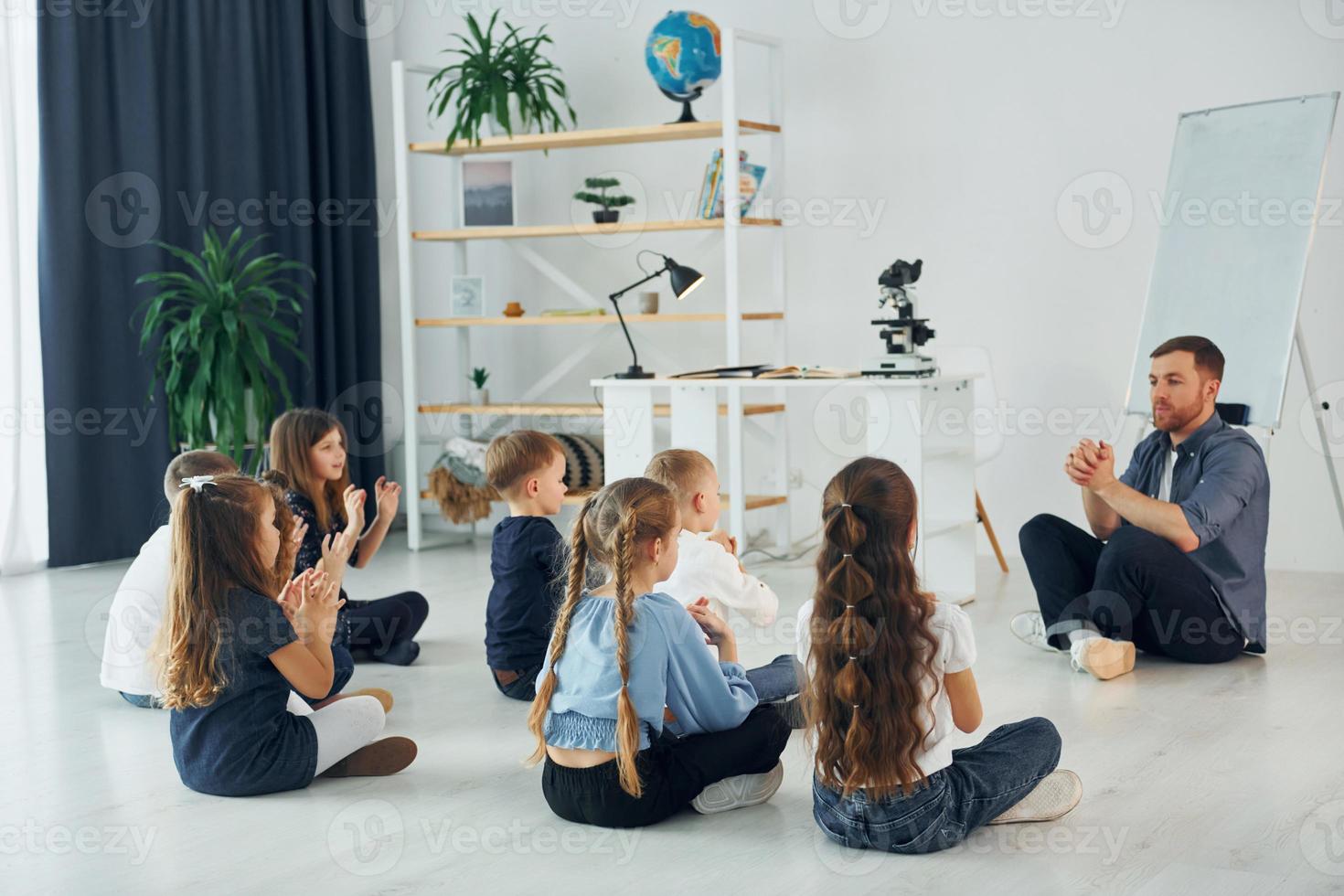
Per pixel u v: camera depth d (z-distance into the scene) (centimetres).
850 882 197
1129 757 251
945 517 404
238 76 520
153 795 243
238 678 236
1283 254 366
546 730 219
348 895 196
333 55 552
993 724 273
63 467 481
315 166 550
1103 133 453
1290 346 358
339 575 272
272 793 242
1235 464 311
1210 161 388
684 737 224
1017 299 472
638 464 439
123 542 499
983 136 473
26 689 321
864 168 495
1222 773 241
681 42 477
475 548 529
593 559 230
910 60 483
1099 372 460
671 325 539
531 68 514
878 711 193
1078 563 329
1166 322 388
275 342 534
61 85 469
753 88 512
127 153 490
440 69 570
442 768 255
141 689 298
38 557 486
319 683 236
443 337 583
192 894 198
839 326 505
